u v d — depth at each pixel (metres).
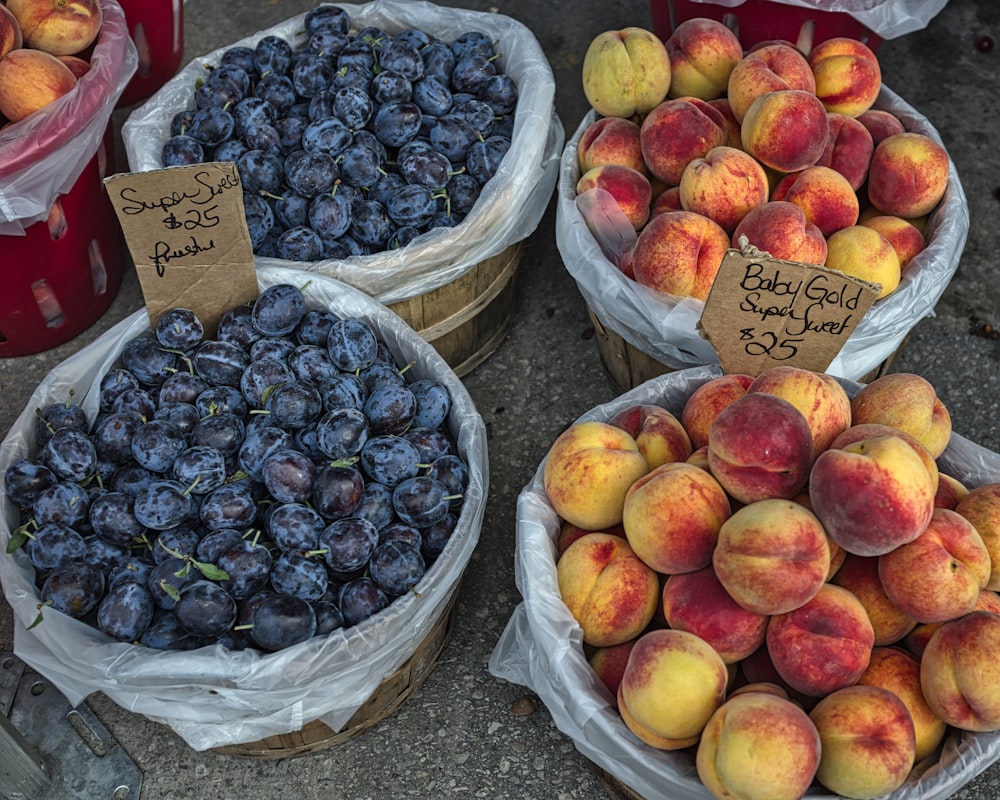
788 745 1.24
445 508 1.77
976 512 1.52
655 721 1.36
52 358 2.65
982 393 2.51
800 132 2.03
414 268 2.17
